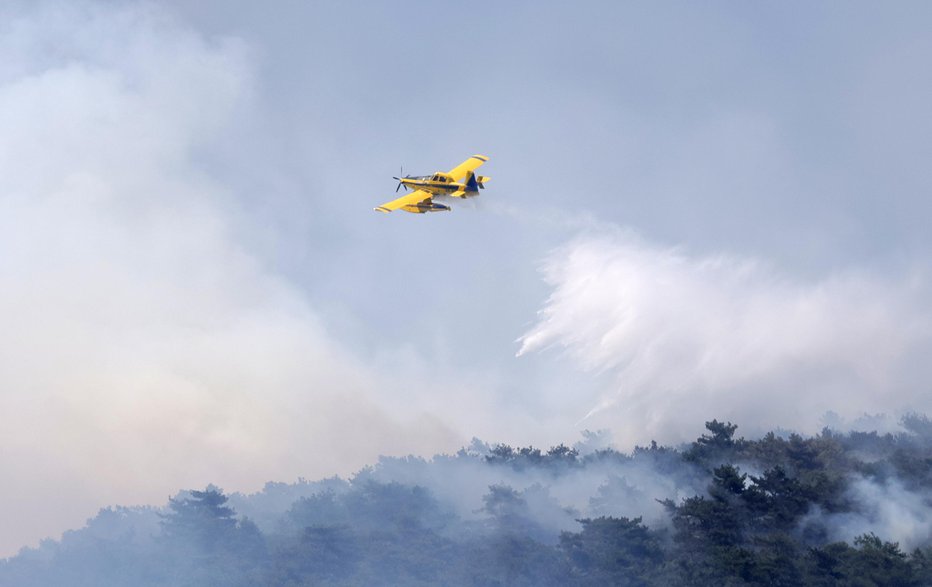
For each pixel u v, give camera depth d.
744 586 136.62
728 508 154.25
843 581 134.00
